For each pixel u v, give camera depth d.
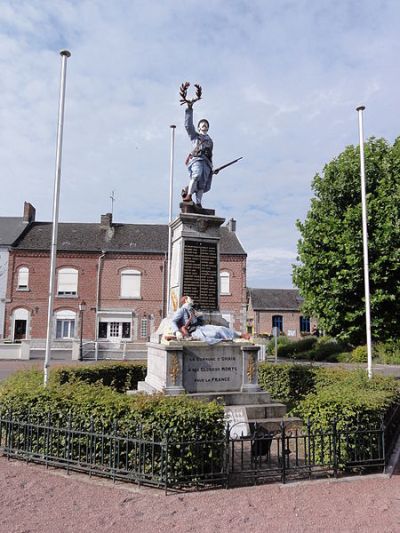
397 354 22.30
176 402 5.80
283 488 5.26
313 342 28.64
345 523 4.34
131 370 11.73
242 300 33.50
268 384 11.27
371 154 17.12
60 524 4.26
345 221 16.50
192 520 4.37
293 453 6.76
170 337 8.34
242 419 7.61
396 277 16.27
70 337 32.31
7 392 6.86
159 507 4.66
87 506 4.68
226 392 8.32
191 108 9.97
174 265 9.90
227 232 36.25
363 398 6.31
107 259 33.34
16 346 25.25
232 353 8.54
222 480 5.31
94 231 35.66
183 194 10.09
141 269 33.44
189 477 5.20
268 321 43.09
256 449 5.88
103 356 25.92
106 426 5.68
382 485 5.43
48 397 6.35
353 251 16.22
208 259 9.55
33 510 4.57
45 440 6.04
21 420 6.33
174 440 5.23
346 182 17.14
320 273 17.09
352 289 16.25
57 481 5.40
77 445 5.84
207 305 9.37
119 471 5.36
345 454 5.76
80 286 32.78
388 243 15.81
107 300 32.88
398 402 7.83
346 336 16.72
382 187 16.47
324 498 4.97
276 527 4.23
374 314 16.27
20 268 32.62
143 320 32.97
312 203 18.23
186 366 8.21
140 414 5.51
